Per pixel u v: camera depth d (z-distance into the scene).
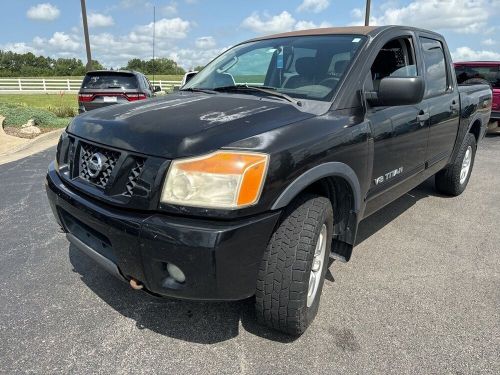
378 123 3.05
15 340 2.55
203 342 2.56
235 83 3.49
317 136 2.46
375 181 3.19
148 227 2.11
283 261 2.33
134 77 10.80
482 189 5.86
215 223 2.09
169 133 2.25
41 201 5.16
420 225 4.48
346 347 2.53
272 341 2.58
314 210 2.42
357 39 3.26
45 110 13.28
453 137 4.73
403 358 2.45
